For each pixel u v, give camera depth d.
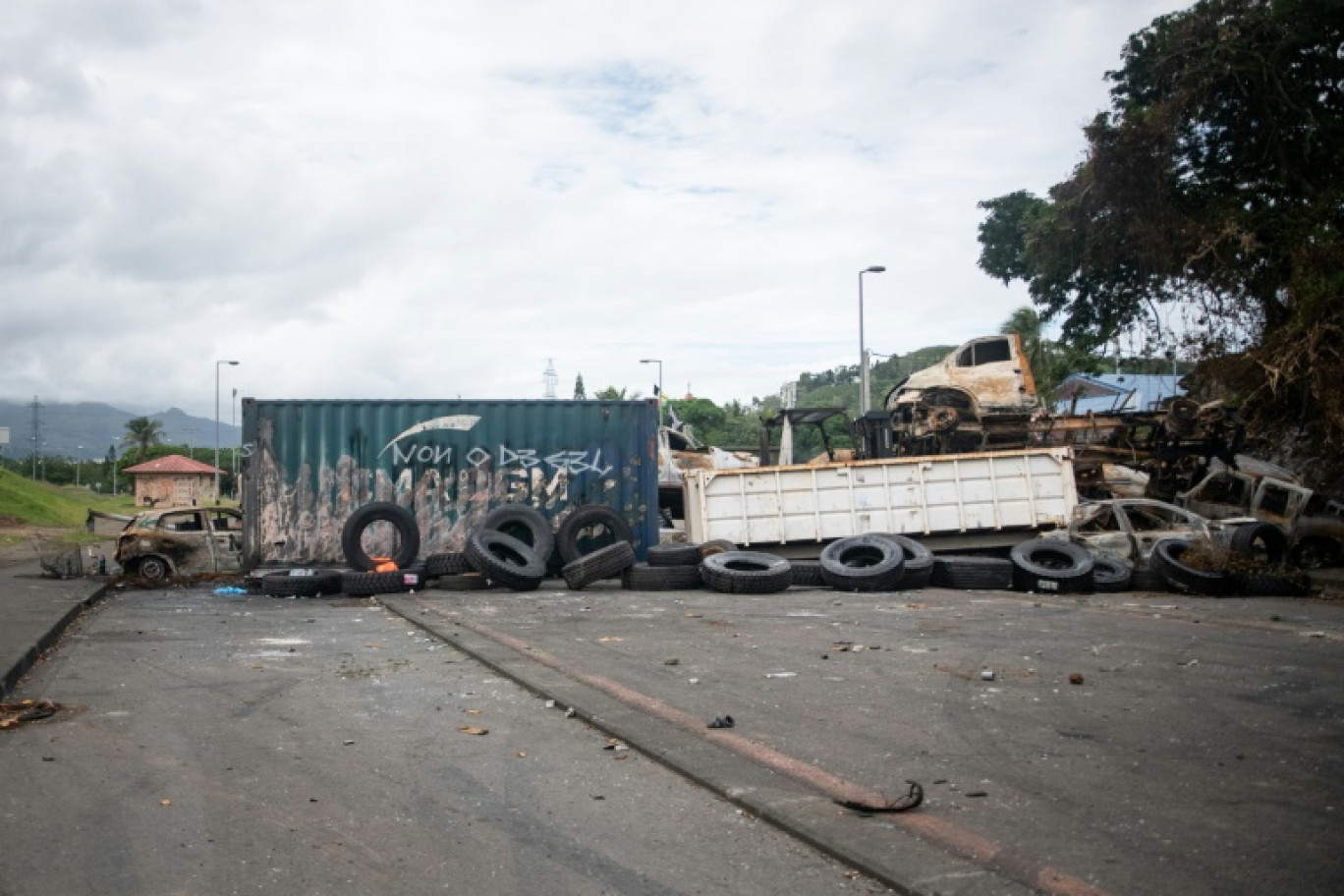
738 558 17.33
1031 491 20.47
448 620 12.97
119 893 4.17
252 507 18.19
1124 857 4.43
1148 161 20.12
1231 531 17.73
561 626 12.37
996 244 32.84
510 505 18.41
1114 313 24.02
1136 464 23.69
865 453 26.55
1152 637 11.21
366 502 18.33
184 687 8.65
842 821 4.91
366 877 4.35
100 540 46.97
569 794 5.53
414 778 5.82
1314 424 18.48
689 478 20.61
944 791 5.43
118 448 141.12
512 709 7.65
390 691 8.40
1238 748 6.33
